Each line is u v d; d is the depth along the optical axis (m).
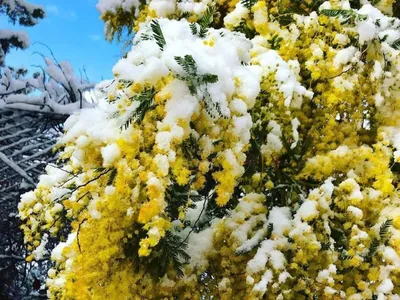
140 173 1.54
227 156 1.61
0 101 4.90
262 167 2.13
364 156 2.08
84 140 1.69
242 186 2.29
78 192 1.86
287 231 1.93
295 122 2.10
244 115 1.66
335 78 2.15
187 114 1.51
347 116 2.30
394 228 1.92
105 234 1.73
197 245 2.09
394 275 1.91
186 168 1.61
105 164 1.60
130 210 1.62
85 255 1.76
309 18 2.23
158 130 1.57
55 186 2.21
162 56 1.58
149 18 2.75
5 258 5.04
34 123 5.14
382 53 2.20
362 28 2.14
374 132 2.34
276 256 1.87
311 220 1.98
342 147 2.14
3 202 5.01
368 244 1.94
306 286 1.91
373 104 2.29
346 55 2.15
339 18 2.20
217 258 2.11
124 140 1.58
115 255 1.84
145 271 1.95
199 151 1.65
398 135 2.15
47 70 5.26
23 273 5.34
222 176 1.61
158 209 1.50
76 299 1.88
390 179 1.97
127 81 1.62
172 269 2.02
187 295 2.03
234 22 2.45
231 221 2.08
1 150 4.91
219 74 1.60
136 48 1.74
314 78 2.15
